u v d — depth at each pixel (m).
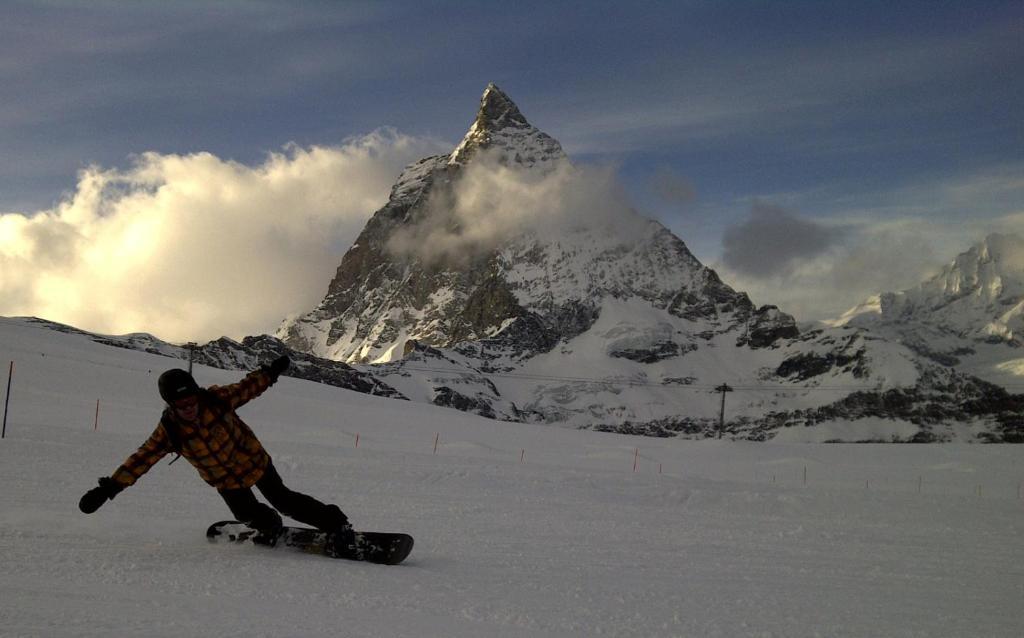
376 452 25.62
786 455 82.38
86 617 4.57
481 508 14.01
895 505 21.30
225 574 6.16
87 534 7.17
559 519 13.33
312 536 7.28
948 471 63.72
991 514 20.34
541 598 6.52
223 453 6.79
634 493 19.53
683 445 91.62
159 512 10.34
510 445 80.56
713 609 6.66
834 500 21.58
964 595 8.39
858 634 6.06
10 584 5.29
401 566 7.39
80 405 52.50
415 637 4.88
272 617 5.02
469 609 5.83
